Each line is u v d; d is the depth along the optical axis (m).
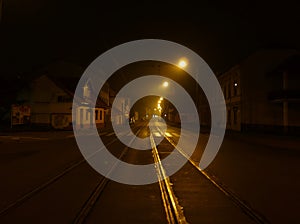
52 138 26.98
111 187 9.13
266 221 6.15
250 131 37.44
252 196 8.14
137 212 6.68
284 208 7.07
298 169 12.48
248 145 22.75
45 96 42.00
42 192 8.41
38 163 13.56
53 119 38.38
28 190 8.60
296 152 18.55
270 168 12.73
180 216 6.41
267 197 8.04
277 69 33.28
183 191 8.67
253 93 37.38
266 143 24.23
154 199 7.79
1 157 15.45
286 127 33.16
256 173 11.55
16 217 6.30
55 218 6.25
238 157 16.19
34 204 7.23
